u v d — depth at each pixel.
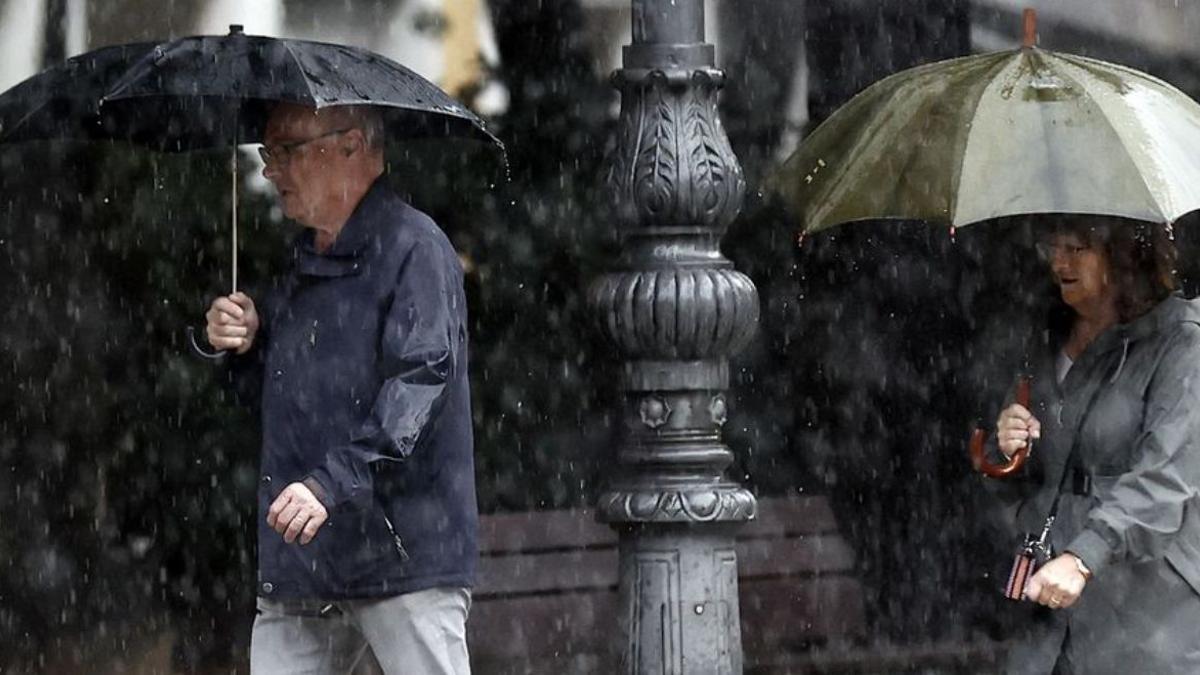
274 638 19.81
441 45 33.50
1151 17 36.16
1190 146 21.53
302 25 32.66
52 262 32.09
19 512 31.98
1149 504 19.89
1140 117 21.52
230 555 32.62
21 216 31.98
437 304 18.97
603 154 34.38
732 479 35.59
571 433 34.03
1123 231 20.73
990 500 22.62
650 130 22.53
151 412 32.31
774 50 35.50
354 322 19.22
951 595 33.78
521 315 34.19
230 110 21.22
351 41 32.97
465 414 19.41
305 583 19.23
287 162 19.33
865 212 22.08
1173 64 36.25
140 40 32.06
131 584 32.31
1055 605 19.84
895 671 32.66
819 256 35.78
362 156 19.44
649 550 22.84
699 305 22.36
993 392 25.06
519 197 34.19
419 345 18.72
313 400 19.31
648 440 22.80
